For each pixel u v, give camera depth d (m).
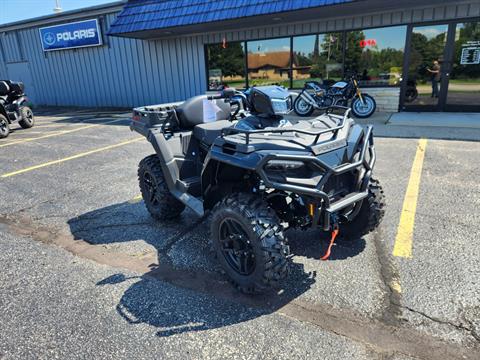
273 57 12.24
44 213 4.50
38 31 17.41
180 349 2.25
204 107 3.99
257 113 3.15
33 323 2.54
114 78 16.08
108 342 2.34
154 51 14.58
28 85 19.02
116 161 6.82
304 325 2.42
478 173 5.14
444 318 2.42
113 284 2.96
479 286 2.72
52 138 9.42
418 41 10.11
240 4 10.40
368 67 10.95
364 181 2.83
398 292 2.70
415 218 3.87
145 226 4.02
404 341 2.24
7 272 3.20
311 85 10.40
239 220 2.58
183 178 3.79
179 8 11.66
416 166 5.59
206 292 2.82
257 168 2.42
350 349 2.20
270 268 2.48
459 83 10.00
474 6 9.23
